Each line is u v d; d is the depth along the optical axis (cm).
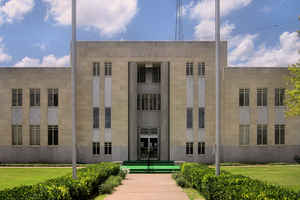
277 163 3141
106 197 1388
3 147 3262
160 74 3422
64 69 3294
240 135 3253
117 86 3291
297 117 3269
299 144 3256
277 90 3281
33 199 862
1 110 3291
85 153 3247
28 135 3259
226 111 3259
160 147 3250
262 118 3262
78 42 3316
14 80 3294
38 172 2497
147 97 3412
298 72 2411
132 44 3316
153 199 1334
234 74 3281
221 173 1483
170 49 3309
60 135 3244
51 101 3281
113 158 3234
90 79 3291
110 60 3306
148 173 2619
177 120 3262
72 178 1314
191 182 1686
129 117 3288
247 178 1248
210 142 3250
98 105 3288
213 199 1226
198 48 3309
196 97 3281
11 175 2312
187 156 3231
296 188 1638
